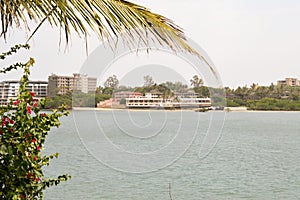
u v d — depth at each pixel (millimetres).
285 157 19422
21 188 2156
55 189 10000
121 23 2281
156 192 10375
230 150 22141
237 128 41469
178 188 11117
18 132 2258
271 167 16078
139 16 2301
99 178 11297
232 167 15680
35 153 2320
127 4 2295
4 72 2506
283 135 33844
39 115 2344
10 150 2143
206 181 12352
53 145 19625
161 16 2332
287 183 12656
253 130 39156
